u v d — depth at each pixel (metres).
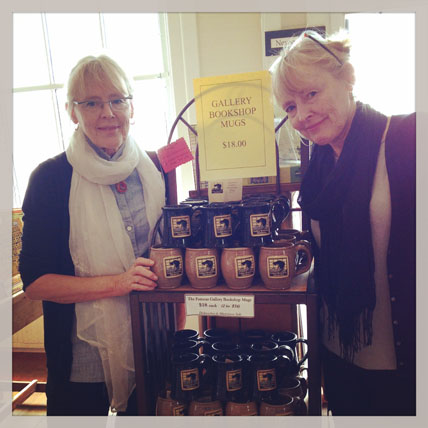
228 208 0.95
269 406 0.95
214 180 1.11
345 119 0.94
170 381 1.05
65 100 1.12
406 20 1.86
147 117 2.28
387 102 1.95
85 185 1.14
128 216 1.16
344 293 0.96
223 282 0.99
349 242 0.95
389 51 1.91
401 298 0.93
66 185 1.14
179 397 0.99
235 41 2.01
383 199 0.93
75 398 1.16
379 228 0.95
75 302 1.09
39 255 1.09
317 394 0.89
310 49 0.90
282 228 1.28
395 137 0.92
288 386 1.04
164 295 0.95
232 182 1.11
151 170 1.20
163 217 1.00
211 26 2.02
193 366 0.99
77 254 1.13
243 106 1.05
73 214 1.12
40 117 2.43
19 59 2.37
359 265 0.94
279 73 0.93
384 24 1.89
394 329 0.95
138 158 1.19
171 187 1.25
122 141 1.13
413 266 0.92
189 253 0.95
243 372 0.99
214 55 2.04
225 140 1.07
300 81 0.89
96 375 1.16
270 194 1.15
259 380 0.97
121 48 2.27
